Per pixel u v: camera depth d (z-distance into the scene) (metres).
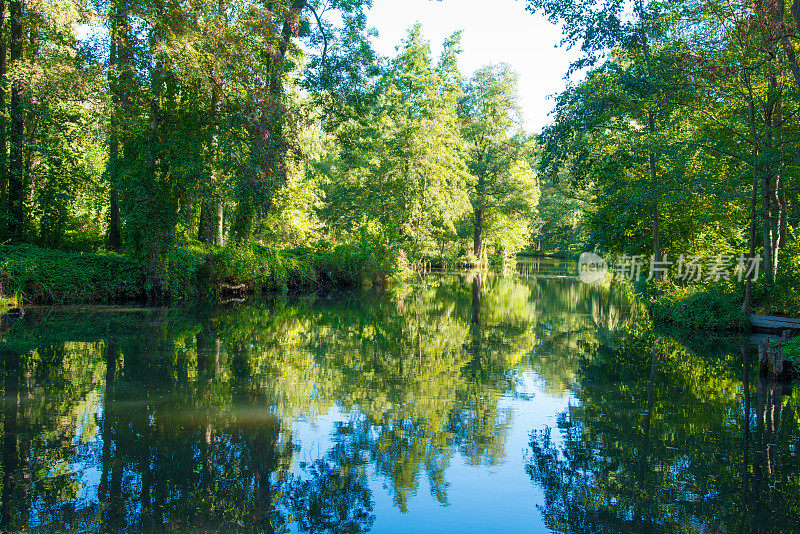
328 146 38.81
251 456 5.52
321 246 26.88
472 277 34.44
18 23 17.17
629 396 8.12
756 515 4.48
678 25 15.48
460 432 6.41
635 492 4.93
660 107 15.95
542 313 18.03
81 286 16.53
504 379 8.99
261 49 18.00
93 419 6.44
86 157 22.86
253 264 20.41
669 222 18.94
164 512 4.38
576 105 17.70
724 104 15.34
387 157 32.78
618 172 18.14
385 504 4.59
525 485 5.02
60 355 9.62
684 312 15.43
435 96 32.72
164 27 15.12
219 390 7.80
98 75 15.60
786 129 14.02
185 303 17.72
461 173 34.75
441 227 36.53
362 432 6.32
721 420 6.98
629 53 16.69
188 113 16.41
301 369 9.25
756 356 11.34
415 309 18.55
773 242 15.28
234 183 16.39
